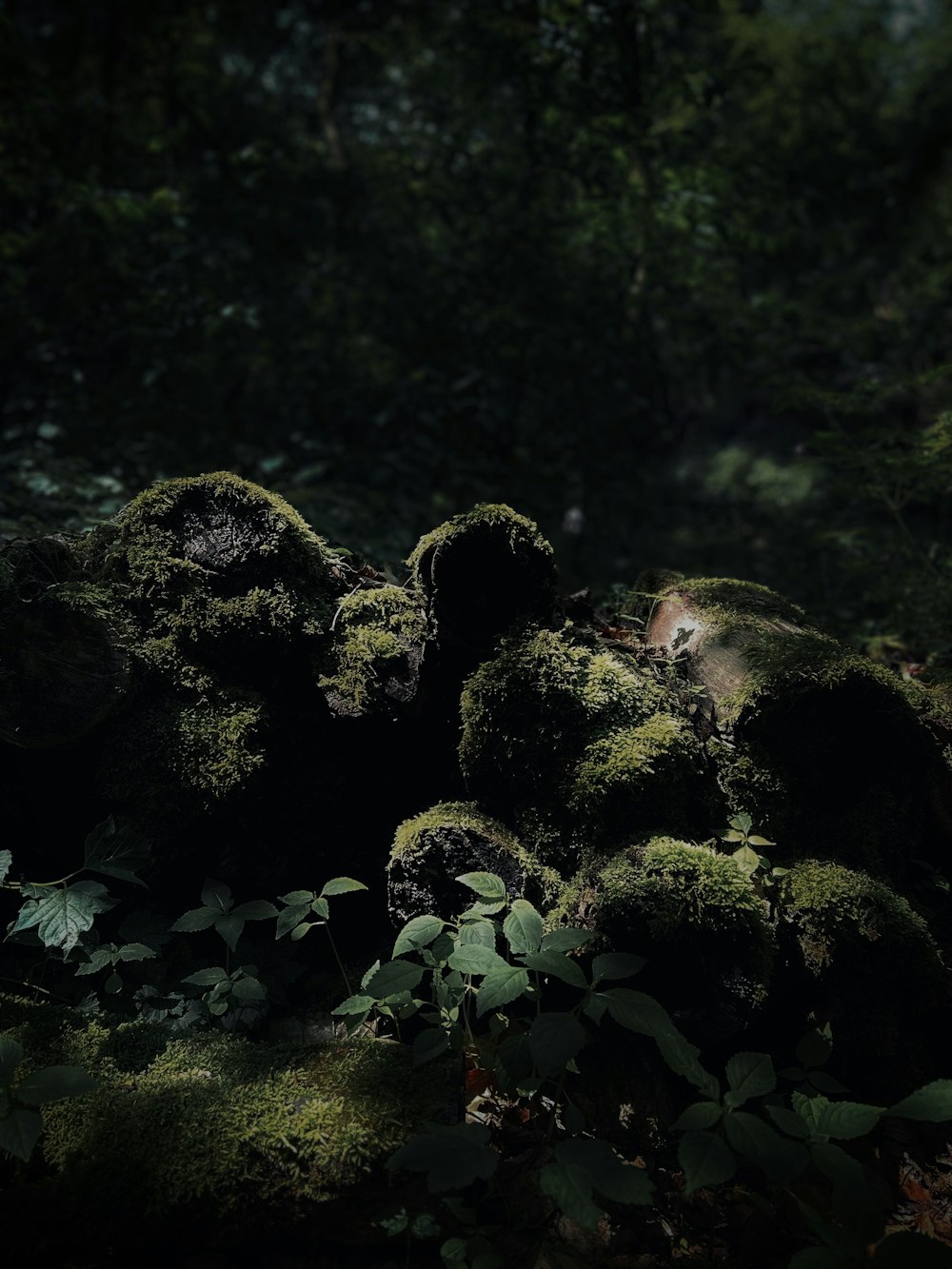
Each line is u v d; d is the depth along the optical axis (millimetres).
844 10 12133
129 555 2555
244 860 2561
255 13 9961
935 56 12695
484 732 2434
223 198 7156
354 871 2617
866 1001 2387
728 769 2568
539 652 2428
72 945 2199
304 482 6109
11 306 6211
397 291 7316
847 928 2330
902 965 2371
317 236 7254
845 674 2453
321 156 8023
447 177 7465
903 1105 1814
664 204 6453
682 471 9930
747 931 2133
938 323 9375
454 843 2334
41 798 2598
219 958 2531
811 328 7883
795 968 2301
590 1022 2248
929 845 2787
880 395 4719
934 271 9523
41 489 4633
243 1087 2080
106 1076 2129
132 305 6168
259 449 6559
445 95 7762
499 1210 2006
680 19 8984
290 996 2504
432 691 2555
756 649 2613
